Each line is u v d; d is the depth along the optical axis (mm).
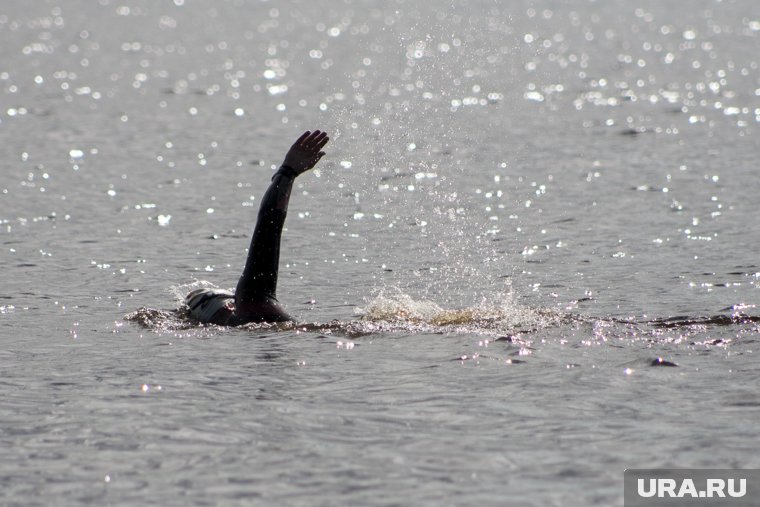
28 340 30609
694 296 35750
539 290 37812
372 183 67812
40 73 165625
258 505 17906
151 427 22125
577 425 21812
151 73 171500
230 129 100000
